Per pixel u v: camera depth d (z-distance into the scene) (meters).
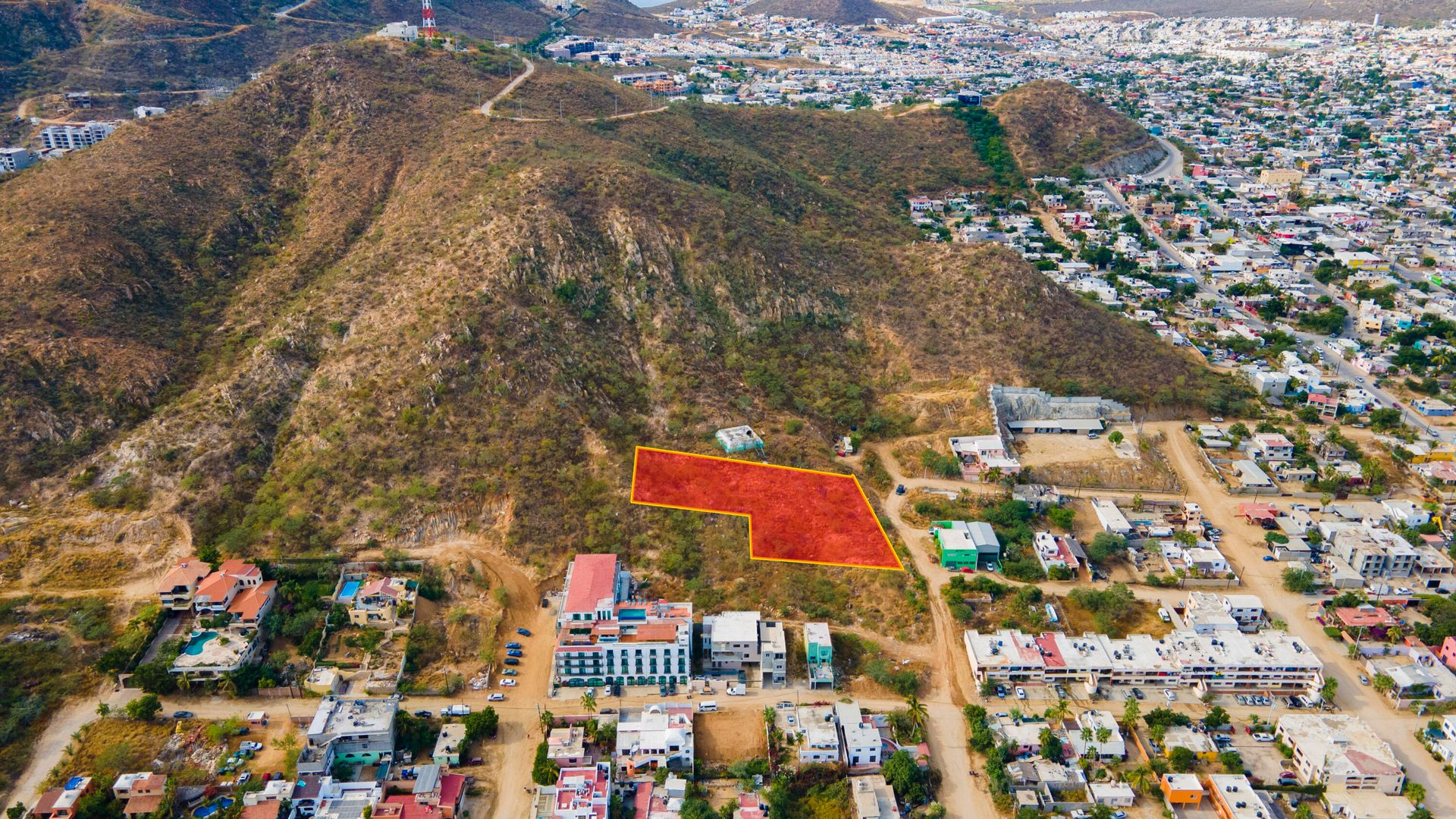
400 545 164.62
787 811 125.81
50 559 158.00
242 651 143.25
